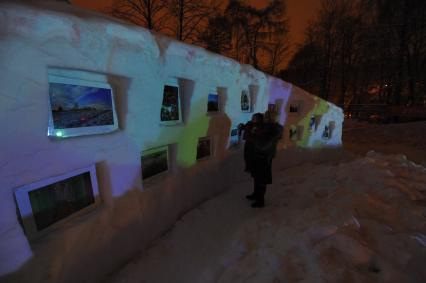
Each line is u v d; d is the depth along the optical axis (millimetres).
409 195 2729
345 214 2219
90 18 1536
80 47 1441
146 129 2127
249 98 4262
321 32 19812
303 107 5859
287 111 5395
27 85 1174
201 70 2764
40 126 1265
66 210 1545
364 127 14195
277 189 3893
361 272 1612
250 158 3156
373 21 17141
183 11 9625
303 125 5988
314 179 4047
